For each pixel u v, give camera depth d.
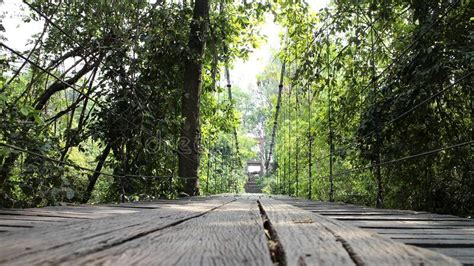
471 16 4.13
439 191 4.38
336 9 6.04
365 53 5.98
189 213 2.22
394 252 0.86
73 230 1.29
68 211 2.29
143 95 5.20
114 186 5.06
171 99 6.36
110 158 5.80
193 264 0.76
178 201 4.39
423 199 4.54
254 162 33.97
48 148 3.39
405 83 4.50
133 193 5.11
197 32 6.92
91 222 1.61
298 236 1.17
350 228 1.40
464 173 4.20
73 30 4.65
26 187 3.23
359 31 5.44
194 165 6.88
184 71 6.98
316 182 10.10
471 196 4.02
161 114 5.90
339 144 6.27
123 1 4.89
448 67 3.89
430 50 4.00
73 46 4.70
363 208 3.26
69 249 0.88
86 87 4.93
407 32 5.42
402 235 1.43
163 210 2.54
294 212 2.33
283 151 13.55
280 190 13.67
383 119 4.60
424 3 4.64
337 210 2.92
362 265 0.72
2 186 3.16
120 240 1.05
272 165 20.72
